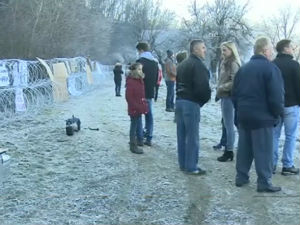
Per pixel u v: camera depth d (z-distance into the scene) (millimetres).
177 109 7344
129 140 9742
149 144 9438
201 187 6641
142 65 8977
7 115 13500
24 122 12672
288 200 6074
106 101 20219
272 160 6414
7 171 6887
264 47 6281
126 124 12633
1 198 6102
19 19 25891
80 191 6445
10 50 22344
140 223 5340
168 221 5395
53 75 18500
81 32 42688
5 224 5246
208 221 5387
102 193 6359
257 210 5727
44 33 28750
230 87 7910
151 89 9141
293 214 5590
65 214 5586
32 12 28734
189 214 5609
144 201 6059
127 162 8062
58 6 33219
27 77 14875
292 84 7055
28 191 6402
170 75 14852
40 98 16453
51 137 10273
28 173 7285
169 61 14891
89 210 5723
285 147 7266
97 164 7922
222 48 8039
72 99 21016
